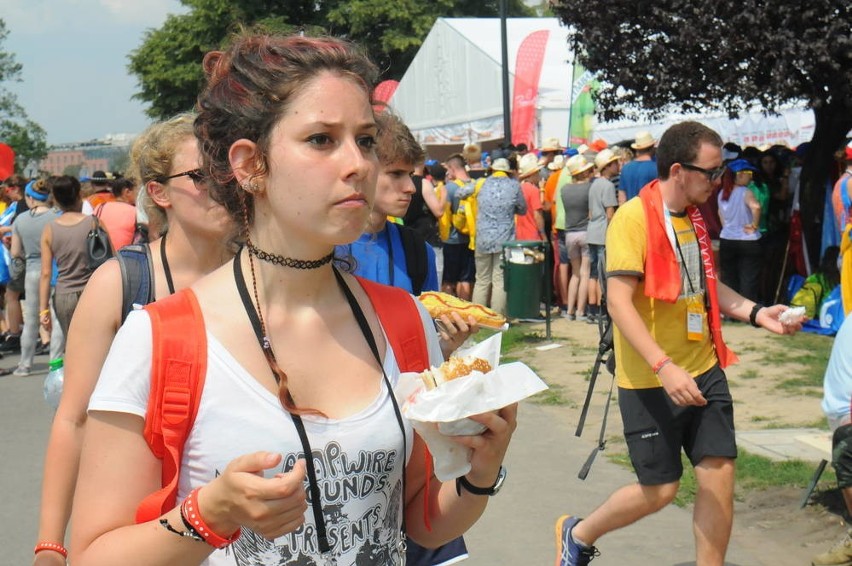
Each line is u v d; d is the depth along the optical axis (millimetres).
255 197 1700
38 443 7438
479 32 21281
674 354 3861
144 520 1564
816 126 11047
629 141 13820
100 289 2654
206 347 1618
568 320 11906
